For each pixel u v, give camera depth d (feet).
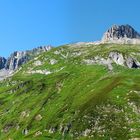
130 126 540.52
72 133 604.90
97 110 605.31
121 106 587.27
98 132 561.43
